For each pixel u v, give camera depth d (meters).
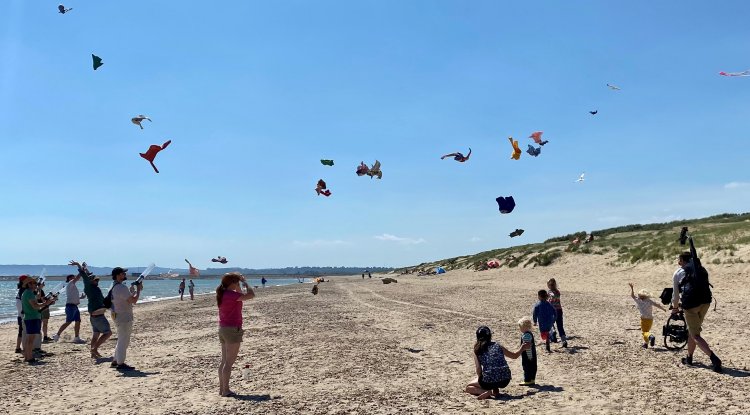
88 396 10.24
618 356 12.20
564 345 13.70
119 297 12.83
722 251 30.22
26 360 14.54
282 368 12.38
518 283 43.34
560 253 50.38
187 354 15.05
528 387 9.92
